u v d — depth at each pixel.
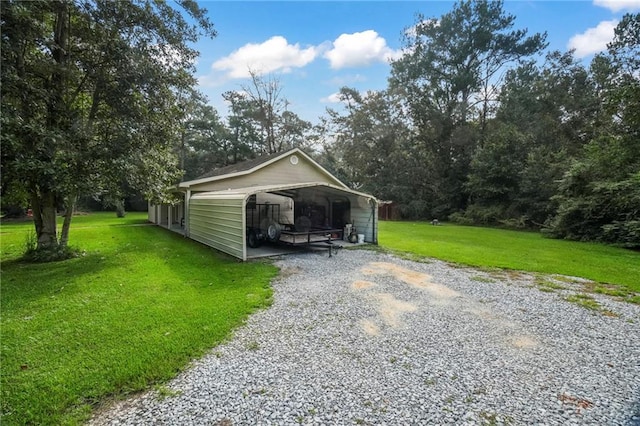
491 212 19.56
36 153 6.38
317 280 6.17
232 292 5.32
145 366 3.00
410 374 2.94
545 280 6.25
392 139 26.67
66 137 6.86
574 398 2.61
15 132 6.05
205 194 11.47
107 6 7.40
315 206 12.56
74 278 6.14
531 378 2.89
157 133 8.47
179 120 9.73
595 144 13.52
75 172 6.96
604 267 7.38
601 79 17.58
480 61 24.20
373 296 5.21
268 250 9.64
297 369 3.01
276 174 13.69
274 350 3.38
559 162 17.22
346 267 7.33
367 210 11.09
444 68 24.92
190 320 4.11
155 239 11.70
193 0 8.51
